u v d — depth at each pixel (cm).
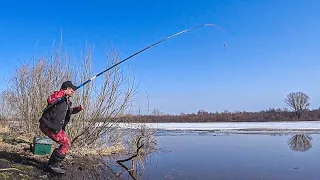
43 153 741
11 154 727
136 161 855
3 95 1463
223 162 920
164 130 2319
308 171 806
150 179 678
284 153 1118
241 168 836
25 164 649
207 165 864
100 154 905
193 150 1166
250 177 732
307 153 1118
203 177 719
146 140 1072
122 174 700
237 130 2327
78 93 916
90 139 927
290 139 1617
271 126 2852
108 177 653
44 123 589
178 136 1812
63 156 610
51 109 587
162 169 792
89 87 926
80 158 813
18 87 1202
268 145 1354
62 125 591
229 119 5000
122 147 998
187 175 734
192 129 2459
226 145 1358
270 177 734
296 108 5916
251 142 1468
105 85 941
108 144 988
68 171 661
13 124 1320
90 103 924
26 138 997
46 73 984
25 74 1148
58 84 959
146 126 1062
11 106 1345
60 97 581
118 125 986
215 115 5059
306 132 2095
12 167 608
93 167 727
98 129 933
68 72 952
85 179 614
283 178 728
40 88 978
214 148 1244
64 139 605
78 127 900
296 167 858
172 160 939
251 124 3384
